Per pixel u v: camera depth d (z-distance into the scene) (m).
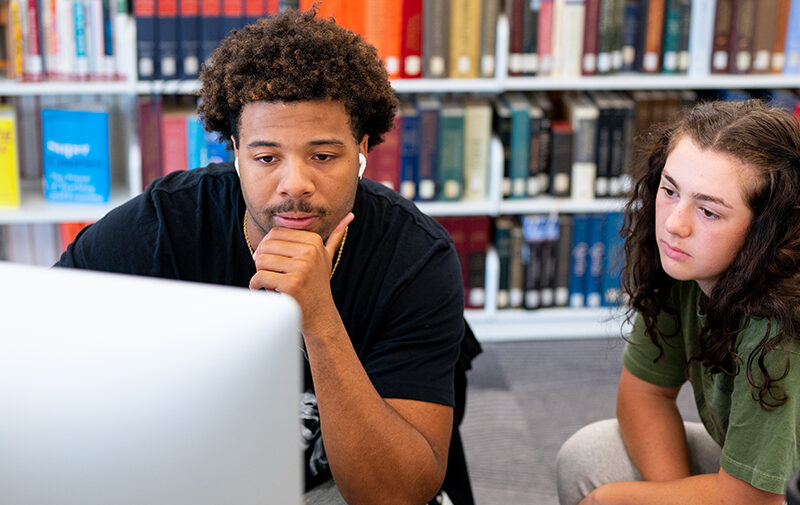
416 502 1.21
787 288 1.14
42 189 2.96
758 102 1.23
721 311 1.21
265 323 0.57
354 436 1.14
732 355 1.22
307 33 1.08
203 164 2.81
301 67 1.06
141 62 2.72
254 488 0.59
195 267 1.32
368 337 1.31
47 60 2.69
